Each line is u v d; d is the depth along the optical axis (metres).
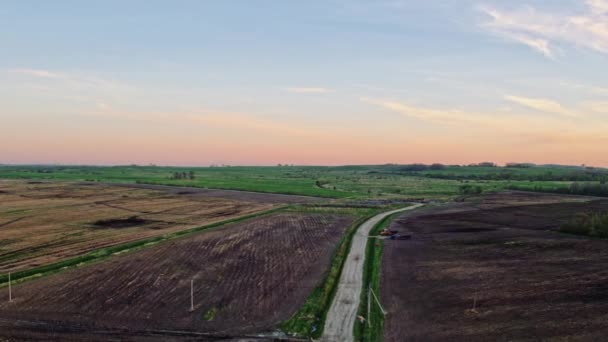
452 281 49.38
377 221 96.31
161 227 85.69
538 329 35.78
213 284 48.56
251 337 35.19
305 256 61.91
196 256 61.12
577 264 53.44
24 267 53.91
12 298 43.22
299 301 43.12
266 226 87.75
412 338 34.94
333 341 34.47
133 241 70.75
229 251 64.56
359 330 36.56
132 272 52.53
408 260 59.94
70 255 60.38
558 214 103.50
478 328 36.53
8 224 85.94
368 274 53.19
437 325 37.44
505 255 60.12
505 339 34.28
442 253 63.38
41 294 44.44
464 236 75.81
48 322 37.62
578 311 38.84
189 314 39.88
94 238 73.00
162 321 38.25
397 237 75.81
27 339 34.16
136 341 34.25
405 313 40.38
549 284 46.38
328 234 79.50
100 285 47.53
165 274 52.03
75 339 34.34
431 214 107.75
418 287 47.81
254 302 42.91
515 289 45.47
